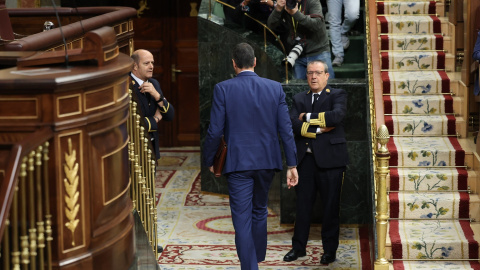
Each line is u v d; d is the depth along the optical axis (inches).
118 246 550.3
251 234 850.1
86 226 514.0
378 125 963.3
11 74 490.6
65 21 1027.3
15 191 446.3
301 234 991.0
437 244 903.1
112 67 522.9
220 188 1328.7
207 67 1291.8
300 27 1182.9
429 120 1083.9
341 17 1354.6
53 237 498.0
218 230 1138.0
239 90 842.8
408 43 1213.1
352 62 1334.9
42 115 480.4
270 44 1208.2
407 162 1026.1
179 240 1090.1
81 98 497.7
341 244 1063.0
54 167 489.7
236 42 1247.5
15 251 453.7
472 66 1045.8
